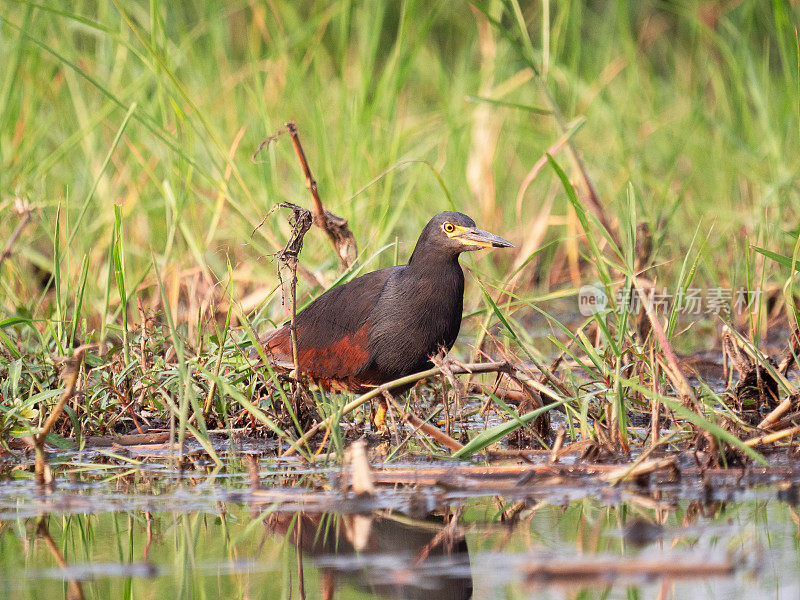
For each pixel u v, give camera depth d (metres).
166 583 6.20
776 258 9.91
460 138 18.02
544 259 17.66
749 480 8.25
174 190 14.00
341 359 10.54
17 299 12.69
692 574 6.10
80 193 16.11
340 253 12.02
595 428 9.16
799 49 14.46
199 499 7.93
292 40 17.31
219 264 14.86
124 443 9.98
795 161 16.73
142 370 10.70
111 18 16.69
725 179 17.19
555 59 16.55
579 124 12.94
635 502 7.73
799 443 8.85
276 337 11.09
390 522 7.31
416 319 10.27
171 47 16.94
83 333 11.52
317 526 7.26
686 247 16.02
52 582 6.21
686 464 8.75
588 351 9.98
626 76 21.66
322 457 9.37
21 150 15.37
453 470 8.47
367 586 6.14
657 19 22.97
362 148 15.40
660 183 17.27
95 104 17.27
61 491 8.20
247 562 6.54
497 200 18.05
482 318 13.86
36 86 15.95
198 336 10.95
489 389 11.06
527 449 9.50
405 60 16.47
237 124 17.11
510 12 13.52
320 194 15.33
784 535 6.88
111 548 6.82
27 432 9.19
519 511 7.56
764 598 5.79
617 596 5.88
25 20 14.91
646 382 10.64
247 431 10.32
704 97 20.22
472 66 22.14
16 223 14.58
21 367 10.08
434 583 6.09
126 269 14.33
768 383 10.78
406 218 17.11
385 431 10.41
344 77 16.14
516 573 6.22
